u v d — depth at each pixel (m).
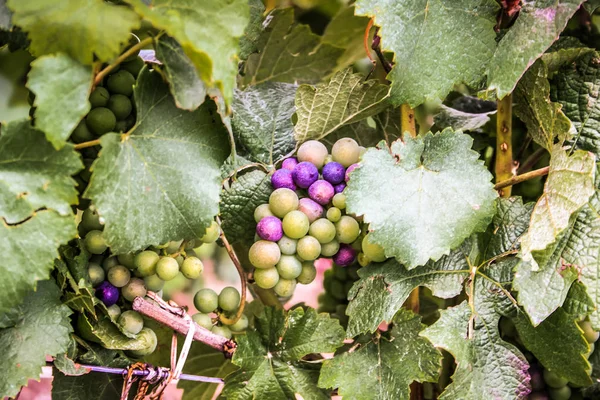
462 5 0.49
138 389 0.49
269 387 0.51
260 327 0.52
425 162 0.49
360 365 0.51
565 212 0.47
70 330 0.47
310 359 0.54
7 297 0.43
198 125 0.47
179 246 0.50
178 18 0.44
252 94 0.54
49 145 0.44
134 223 0.45
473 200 0.48
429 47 0.49
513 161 0.57
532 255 0.48
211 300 0.51
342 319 0.59
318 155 0.50
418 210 0.48
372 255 0.49
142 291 0.49
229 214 0.51
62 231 0.44
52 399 0.49
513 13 0.52
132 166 0.45
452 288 0.50
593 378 0.54
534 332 0.50
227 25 0.45
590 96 0.50
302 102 0.51
